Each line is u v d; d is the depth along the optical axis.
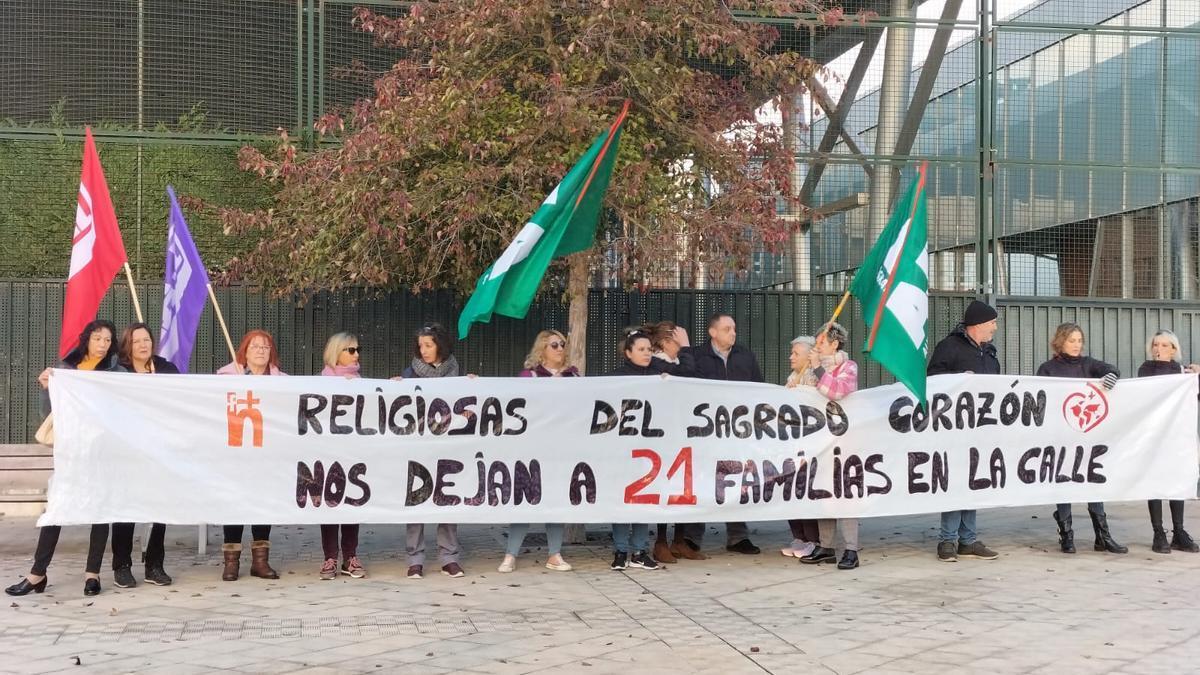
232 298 11.10
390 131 8.86
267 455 7.91
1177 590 7.68
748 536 10.03
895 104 12.22
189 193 11.18
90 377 7.66
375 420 8.08
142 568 8.51
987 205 12.33
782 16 10.77
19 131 10.95
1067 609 7.10
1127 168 12.55
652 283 10.69
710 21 9.43
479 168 8.57
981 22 12.36
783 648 6.13
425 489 8.12
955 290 12.30
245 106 11.30
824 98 10.45
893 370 8.29
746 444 8.53
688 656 5.97
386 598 7.42
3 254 10.90
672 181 9.35
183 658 5.91
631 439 8.39
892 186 12.20
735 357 9.12
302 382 7.99
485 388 8.23
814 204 12.05
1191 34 12.62
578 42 8.70
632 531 8.66
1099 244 12.52
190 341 8.79
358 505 8.03
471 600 7.36
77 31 11.05
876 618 6.86
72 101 11.05
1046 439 9.01
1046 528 10.38
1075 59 12.51
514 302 7.82
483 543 9.67
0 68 10.93
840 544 9.26
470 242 9.20
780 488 8.54
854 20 11.62
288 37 11.40
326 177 9.16
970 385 8.88
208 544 9.60
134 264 11.09
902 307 8.33
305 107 11.44
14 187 10.94
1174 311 12.61
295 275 9.79
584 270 9.50
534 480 8.26
